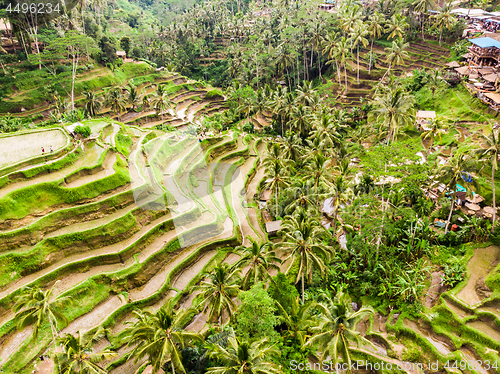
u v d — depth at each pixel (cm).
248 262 3538
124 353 3534
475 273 4322
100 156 4691
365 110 8625
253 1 17950
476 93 7262
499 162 5459
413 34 10506
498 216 5025
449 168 4738
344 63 10225
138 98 9138
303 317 3450
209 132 4972
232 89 10481
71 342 2825
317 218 4766
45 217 4088
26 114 8294
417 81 8631
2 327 3400
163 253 4119
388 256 4556
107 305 3850
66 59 9650
